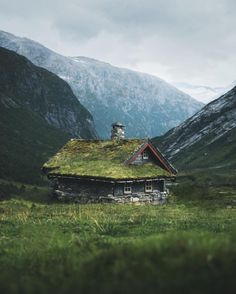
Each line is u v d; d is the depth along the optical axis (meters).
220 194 55.09
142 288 6.34
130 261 7.79
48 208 41.53
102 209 40.47
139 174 51.94
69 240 16.44
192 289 6.14
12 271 9.64
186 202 49.44
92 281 6.99
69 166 54.81
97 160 54.38
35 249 14.41
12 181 96.62
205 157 173.62
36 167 134.12
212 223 26.52
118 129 59.94
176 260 7.28
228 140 182.25
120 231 21.86
